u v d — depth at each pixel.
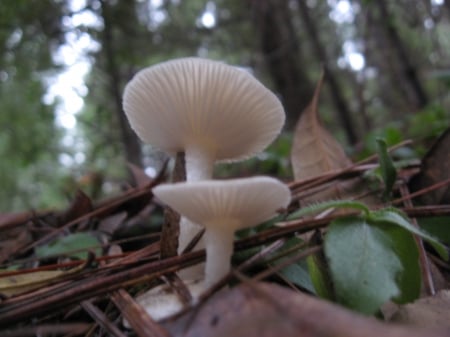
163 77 0.09
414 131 0.29
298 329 0.06
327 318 0.05
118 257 0.12
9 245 0.16
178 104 0.09
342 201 0.09
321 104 0.64
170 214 0.10
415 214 0.11
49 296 0.09
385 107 0.60
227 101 0.09
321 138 0.15
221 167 0.37
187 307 0.07
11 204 0.67
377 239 0.08
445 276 0.10
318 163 0.15
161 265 0.09
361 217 0.09
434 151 0.13
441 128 0.22
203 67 0.08
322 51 0.55
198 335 0.06
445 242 0.11
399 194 0.14
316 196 0.14
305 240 0.10
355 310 0.07
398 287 0.08
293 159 0.15
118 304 0.08
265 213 0.08
